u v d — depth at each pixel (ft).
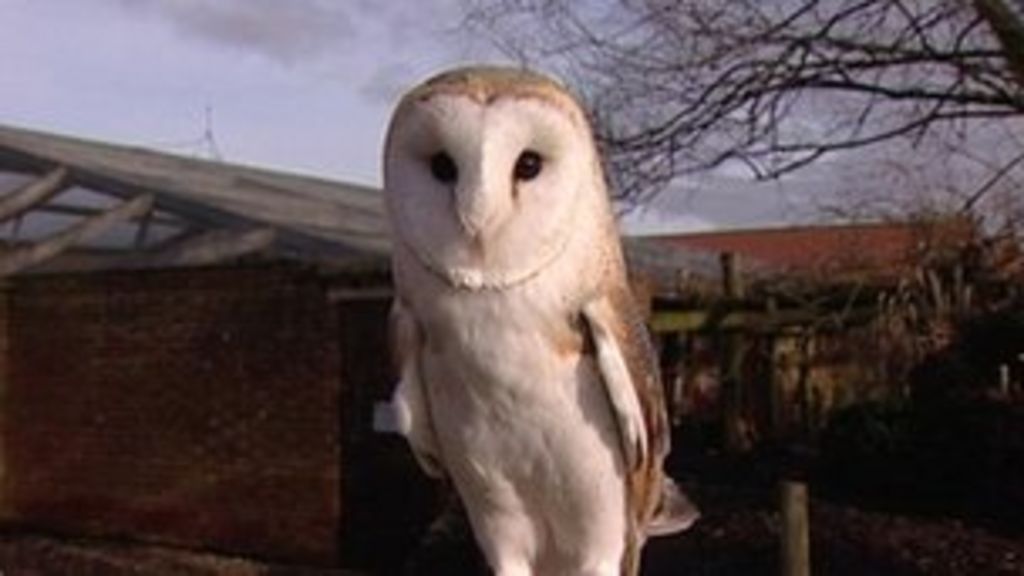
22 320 52.21
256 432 45.98
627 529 11.14
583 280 10.34
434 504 41.63
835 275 50.62
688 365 54.03
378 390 43.19
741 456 51.19
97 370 50.19
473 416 10.63
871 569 35.65
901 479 43.11
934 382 44.96
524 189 10.14
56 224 48.83
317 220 49.96
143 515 48.85
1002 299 45.16
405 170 10.36
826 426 47.70
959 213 44.42
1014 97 36.60
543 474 10.74
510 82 10.19
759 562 35.24
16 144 50.83
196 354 47.47
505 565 11.19
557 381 10.41
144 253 48.24
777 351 53.36
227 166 58.80
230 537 46.50
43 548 48.47
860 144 38.83
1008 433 42.11
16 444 52.34
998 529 38.70
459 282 10.15
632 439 10.60
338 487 44.06
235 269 46.44
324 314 44.47
